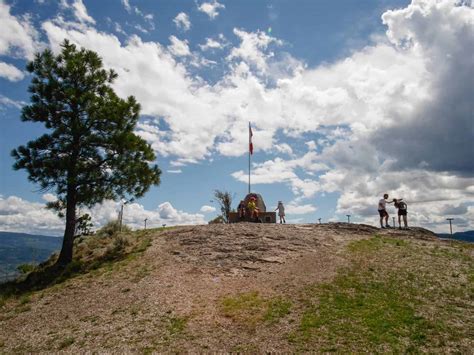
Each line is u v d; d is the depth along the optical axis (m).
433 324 11.29
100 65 22.50
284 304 13.20
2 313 14.60
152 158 23.00
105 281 16.62
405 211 25.03
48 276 18.72
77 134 21.12
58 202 21.28
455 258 17.48
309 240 21.12
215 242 20.78
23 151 20.34
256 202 34.97
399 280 14.94
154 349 10.61
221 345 10.74
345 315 12.10
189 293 14.70
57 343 11.44
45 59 21.41
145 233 24.66
